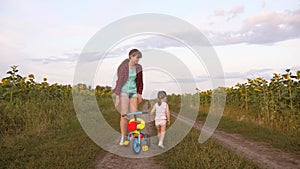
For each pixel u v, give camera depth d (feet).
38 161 16.52
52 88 50.44
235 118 42.34
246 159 18.60
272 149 22.91
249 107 51.21
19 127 27.91
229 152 19.76
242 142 25.91
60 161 16.39
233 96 60.54
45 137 24.22
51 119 32.12
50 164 16.03
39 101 41.16
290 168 17.44
